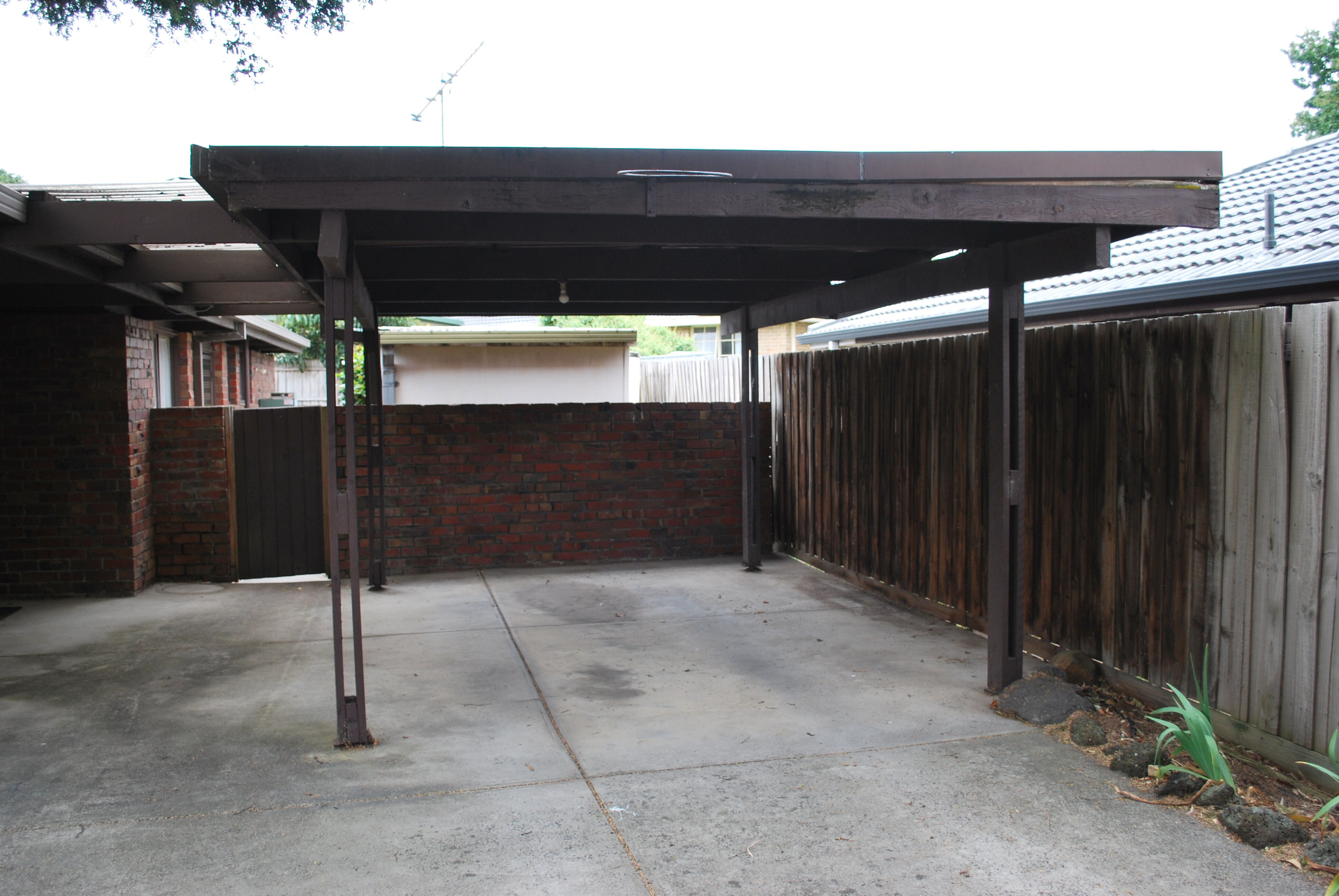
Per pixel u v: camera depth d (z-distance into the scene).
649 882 3.12
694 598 7.52
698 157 3.92
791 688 5.21
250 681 5.40
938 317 9.40
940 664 5.63
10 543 7.56
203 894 3.05
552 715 4.80
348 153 3.76
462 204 3.84
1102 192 4.17
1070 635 5.38
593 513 9.01
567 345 12.66
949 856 3.29
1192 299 6.41
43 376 7.54
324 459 8.52
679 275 5.96
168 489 8.25
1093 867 3.22
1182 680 4.50
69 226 5.02
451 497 8.70
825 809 3.67
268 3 6.87
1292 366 3.86
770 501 9.71
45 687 5.30
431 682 5.36
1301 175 8.52
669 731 4.55
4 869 3.21
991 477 4.98
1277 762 3.94
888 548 7.46
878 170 4.02
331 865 3.23
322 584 8.23
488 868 3.21
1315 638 3.76
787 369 9.26
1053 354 5.48
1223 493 4.22
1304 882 3.11
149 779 3.98
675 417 9.12
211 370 10.99
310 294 6.93
